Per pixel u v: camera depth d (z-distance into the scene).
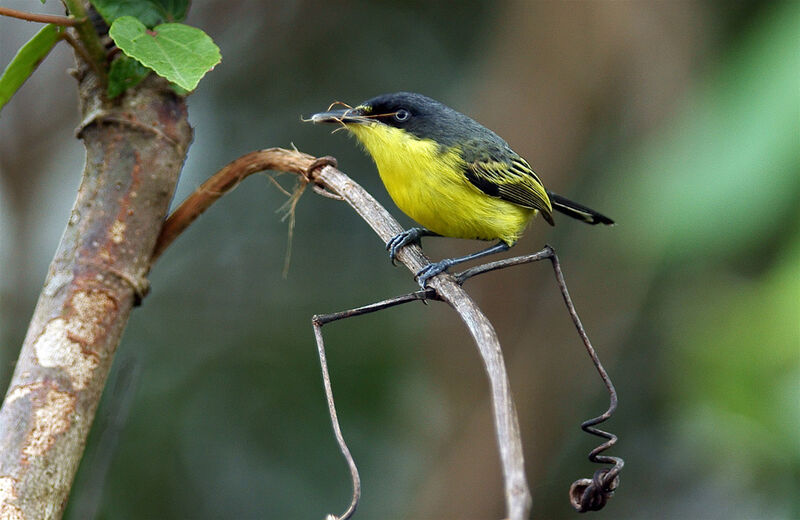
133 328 12.02
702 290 7.99
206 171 12.78
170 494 11.12
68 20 4.67
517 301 12.66
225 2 12.95
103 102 4.82
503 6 12.77
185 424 11.56
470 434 11.91
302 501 11.50
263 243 12.88
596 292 12.52
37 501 4.06
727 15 10.18
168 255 12.64
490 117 12.26
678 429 11.27
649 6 10.18
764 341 5.57
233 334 12.32
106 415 5.59
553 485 12.77
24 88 11.34
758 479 9.84
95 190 4.72
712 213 4.64
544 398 12.56
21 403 4.22
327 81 13.43
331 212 13.11
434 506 11.63
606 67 11.38
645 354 12.73
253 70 13.23
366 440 11.88
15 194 11.16
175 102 4.95
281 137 13.12
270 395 11.95
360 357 12.23
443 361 12.35
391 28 13.67
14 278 10.97
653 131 9.68
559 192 12.32
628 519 12.62
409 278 12.91
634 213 5.76
